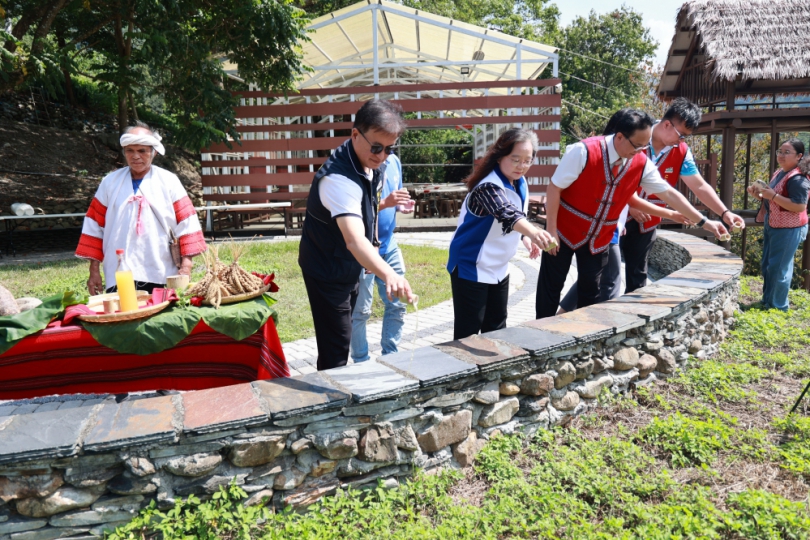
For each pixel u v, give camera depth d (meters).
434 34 15.89
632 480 2.95
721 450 3.31
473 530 2.55
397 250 4.32
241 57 13.62
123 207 3.99
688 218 4.57
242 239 13.48
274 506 2.59
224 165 14.53
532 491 2.82
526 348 3.29
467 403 3.11
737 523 2.52
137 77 13.38
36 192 15.66
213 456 2.42
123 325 3.06
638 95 37.75
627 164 4.09
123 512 2.34
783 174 6.67
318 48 16.70
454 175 28.89
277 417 2.48
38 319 2.99
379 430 2.76
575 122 36.12
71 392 3.19
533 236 3.19
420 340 5.68
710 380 4.21
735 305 6.20
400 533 2.48
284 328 6.09
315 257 3.01
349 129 14.42
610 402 3.83
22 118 18.83
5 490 2.18
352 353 4.24
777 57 10.63
